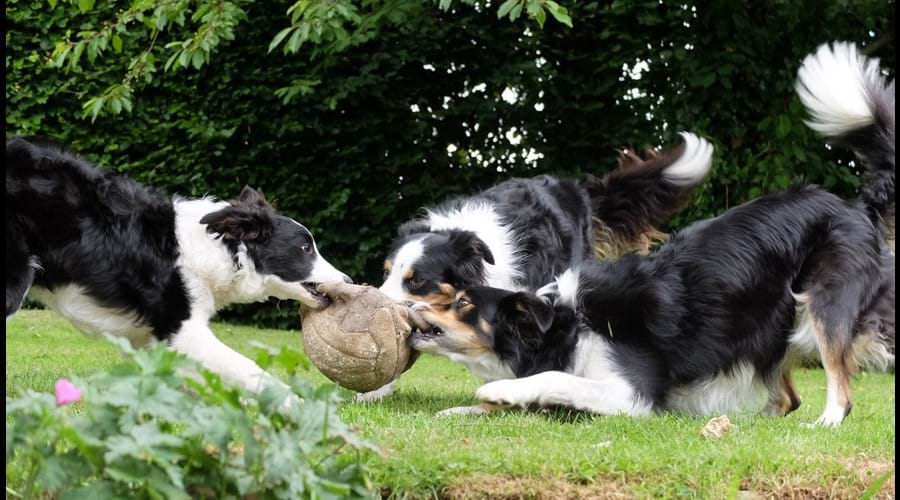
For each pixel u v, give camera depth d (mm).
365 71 8359
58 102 8633
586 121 8617
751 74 8344
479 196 5945
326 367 4551
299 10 6316
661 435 4016
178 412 2418
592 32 8484
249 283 5145
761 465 3479
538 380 4512
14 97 8531
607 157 8688
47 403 2348
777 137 8281
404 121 8703
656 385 4695
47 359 6164
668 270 4871
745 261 4812
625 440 3857
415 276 5184
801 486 3424
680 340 4746
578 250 5836
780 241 4840
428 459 3342
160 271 4934
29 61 8516
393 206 8703
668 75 8445
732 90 8422
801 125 8336
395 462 3291
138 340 5086
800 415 5047
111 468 2342
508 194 5895
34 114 8609
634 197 6496
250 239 5070
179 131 8656
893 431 4305
